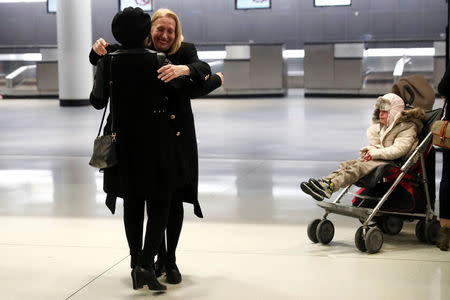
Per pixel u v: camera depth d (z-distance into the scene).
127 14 3.90
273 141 11.27
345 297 3.99
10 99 23.17
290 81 28.03
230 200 6.89
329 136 11.78
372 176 5.02
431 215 5.20
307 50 22.42
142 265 4.03
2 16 29.34
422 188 5.28
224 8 28.08
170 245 4.29
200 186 7.66
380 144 5.34
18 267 4.65
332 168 8.74
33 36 29.20
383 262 4.71
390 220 5.50
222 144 11.00
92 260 4.82
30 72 23.86
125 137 3.94
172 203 4.27
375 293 4.06
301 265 4.65
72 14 18.73
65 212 6.38
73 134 12.51
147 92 3.91
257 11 27.83
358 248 4.98
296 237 5.42
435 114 5.28
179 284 4.27
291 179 8.03
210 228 5.73
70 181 8.02
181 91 3.97
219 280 4.34
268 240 5.33
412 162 5.02
